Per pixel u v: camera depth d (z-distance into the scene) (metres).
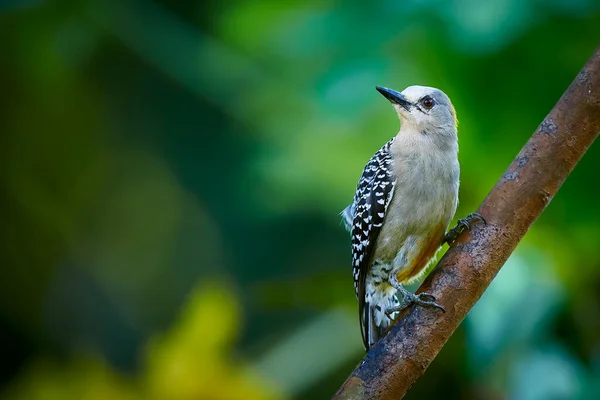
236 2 12.56
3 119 14.11
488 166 9.78
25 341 14.76
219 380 10.07
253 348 13.00
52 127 14.46
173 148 14.68
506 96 9.68
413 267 9.30
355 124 10.33
